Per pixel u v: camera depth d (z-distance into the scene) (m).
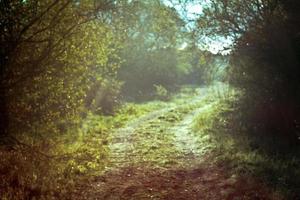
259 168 11.81
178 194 10.31
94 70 15.28
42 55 11.23
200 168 13.05
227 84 18.80
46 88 12.15
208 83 20.20
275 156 13.29
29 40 10.97
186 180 11.68
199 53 18.22
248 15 15.60
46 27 11.22
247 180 10.81
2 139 11.47
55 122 13.74
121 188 10.86
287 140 15.36
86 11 11.95
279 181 10.60
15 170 10.02
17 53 11.07
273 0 14.77
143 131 22.00
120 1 12.33
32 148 11.28
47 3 11.27
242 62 16.73
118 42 15.96
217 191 10.34
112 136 20.09
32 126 12.42
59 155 12.21
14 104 11.45
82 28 12.79
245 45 15.91
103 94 29.27
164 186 11.05
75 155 13.45
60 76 12.45
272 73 15.45
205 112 26.70
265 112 16.88
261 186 10.26
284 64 14.83
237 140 16.03
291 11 14.36
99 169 12.87
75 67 12.95
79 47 12.90
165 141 18.72
